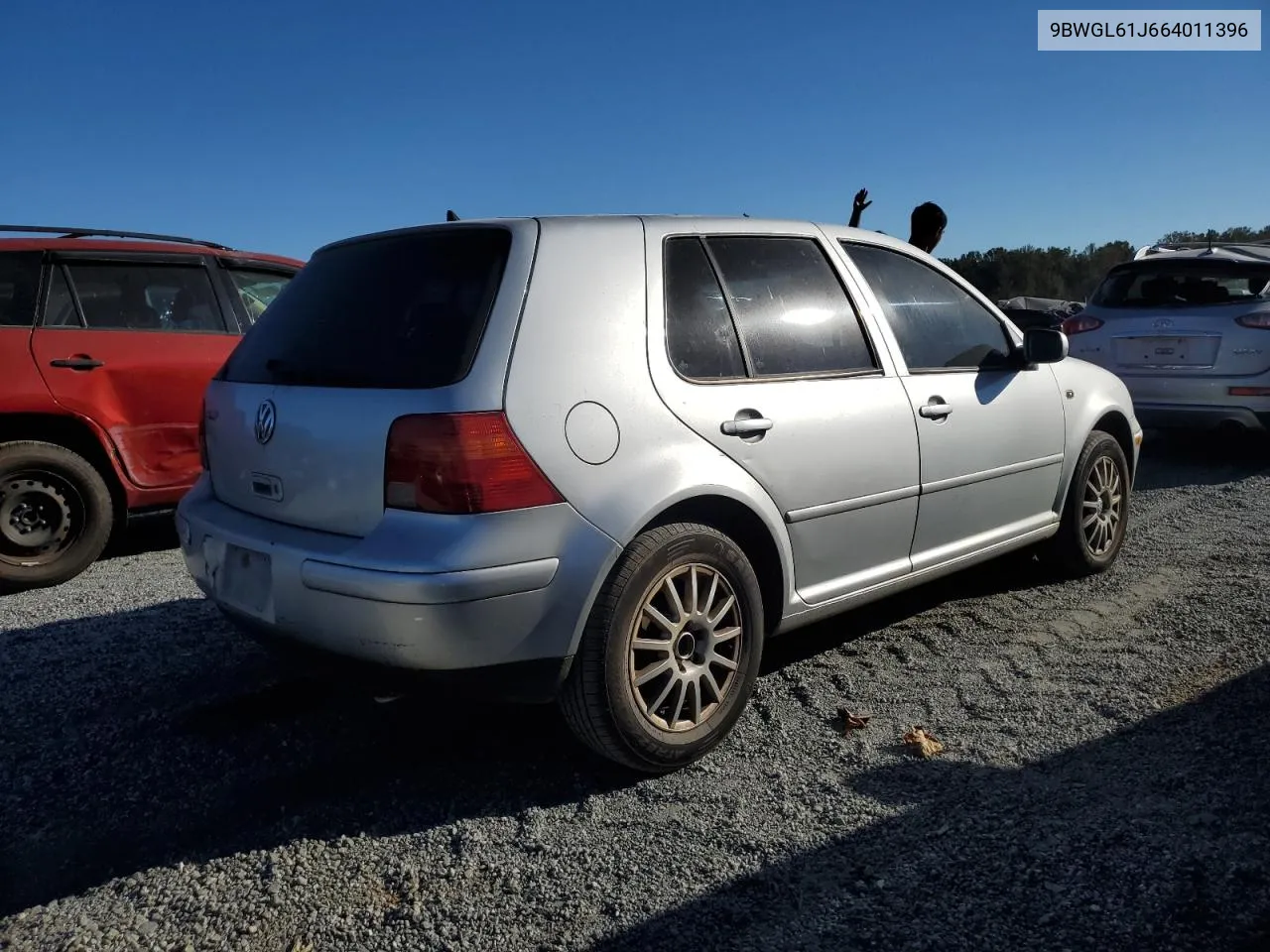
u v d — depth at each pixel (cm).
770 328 362
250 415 331
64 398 552
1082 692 372
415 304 315
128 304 586
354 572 280
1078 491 493
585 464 296
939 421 409
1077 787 303
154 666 421
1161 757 318
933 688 383
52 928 256
